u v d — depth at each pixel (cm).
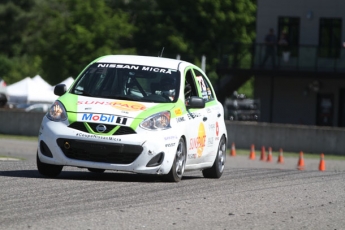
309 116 16138
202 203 3447
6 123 13812
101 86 4334
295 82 16200
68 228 2709
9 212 2994
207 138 4634
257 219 3092
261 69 15725
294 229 2903
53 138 4062
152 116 4128
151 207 3256
